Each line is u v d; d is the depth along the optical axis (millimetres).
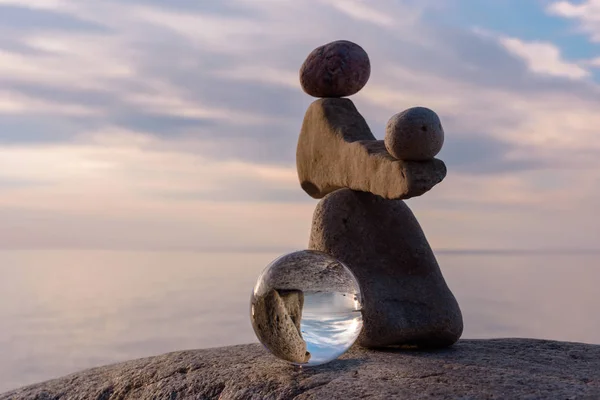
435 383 606
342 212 798
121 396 706
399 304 761
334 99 836
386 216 799
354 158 764
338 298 634
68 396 729
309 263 636
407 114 667
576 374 645
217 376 673
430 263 788
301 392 612
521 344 797
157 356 780
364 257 784
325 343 636
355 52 826
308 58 845
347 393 594
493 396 572
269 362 696
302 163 871
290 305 636
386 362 684
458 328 765
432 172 674
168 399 668
